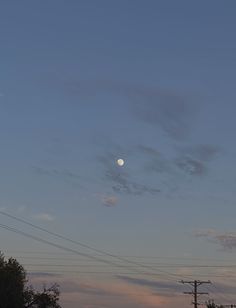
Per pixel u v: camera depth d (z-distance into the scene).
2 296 77.69
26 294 83.06
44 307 84.19
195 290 100.44
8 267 81.19
